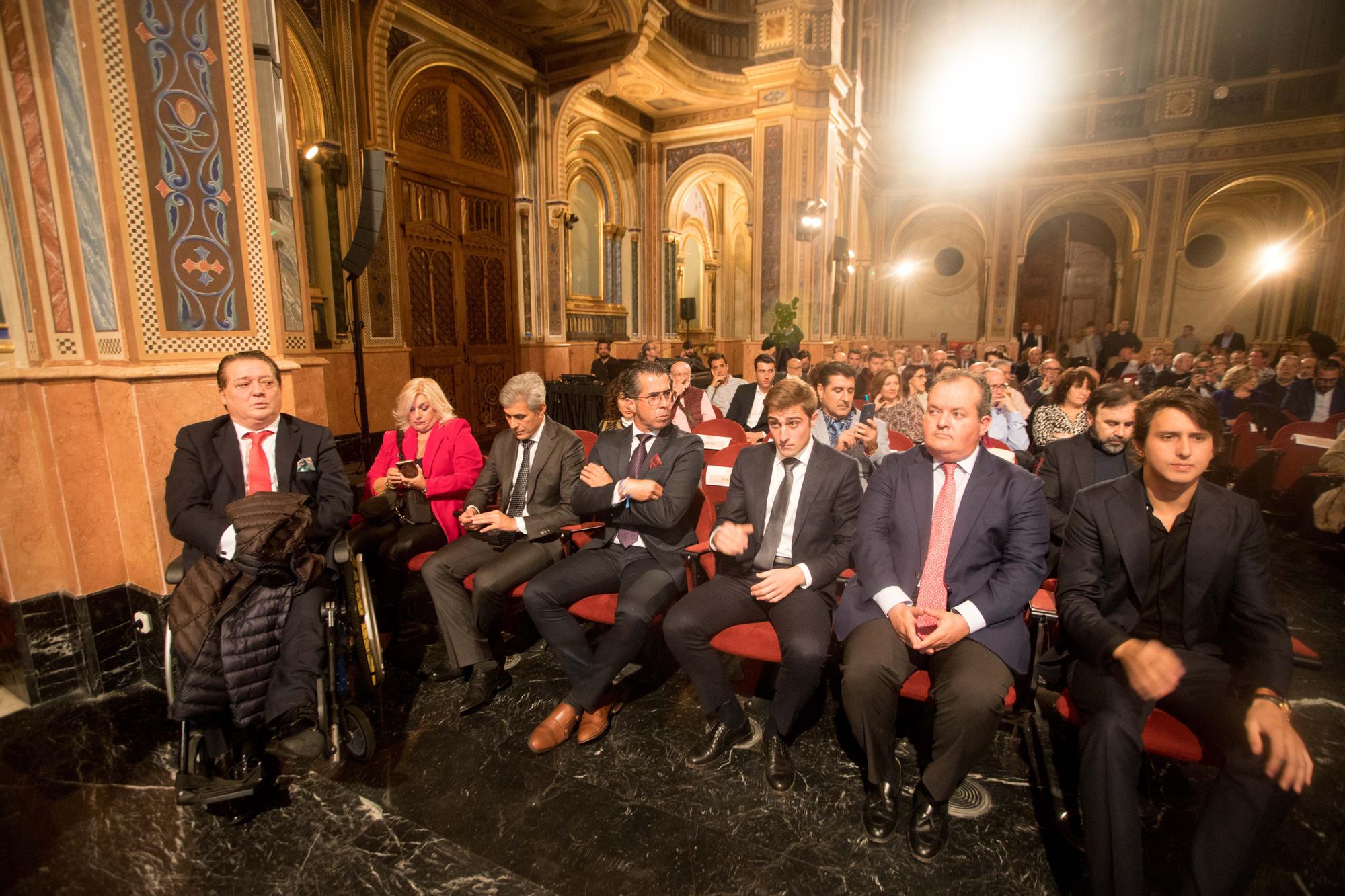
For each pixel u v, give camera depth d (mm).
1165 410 1787
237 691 2000
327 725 2066
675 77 10469
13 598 2529
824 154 11078
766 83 10977
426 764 2301
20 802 2111
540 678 2891
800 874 1817
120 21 2346
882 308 18484
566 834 1968
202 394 2637
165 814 2062
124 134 2381
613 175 12023
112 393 2529
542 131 9570
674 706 2689
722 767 2289
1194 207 14688
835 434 3553
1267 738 1526
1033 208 16312
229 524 2145
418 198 8016
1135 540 1890
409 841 1948
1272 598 1752
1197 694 1739
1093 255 17234
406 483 2977
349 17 6609
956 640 1937
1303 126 13555
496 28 8539
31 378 2445
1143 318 15281
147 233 2467
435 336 8406
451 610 2637
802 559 2438
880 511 2277
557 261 10047
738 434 4254
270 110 3988
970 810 2076
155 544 2578
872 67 17109
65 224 2473
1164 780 2217
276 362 2854
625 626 2348
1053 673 2125
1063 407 3822
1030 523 2061
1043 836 1968
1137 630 1946
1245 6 15039
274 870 1844
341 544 2326
